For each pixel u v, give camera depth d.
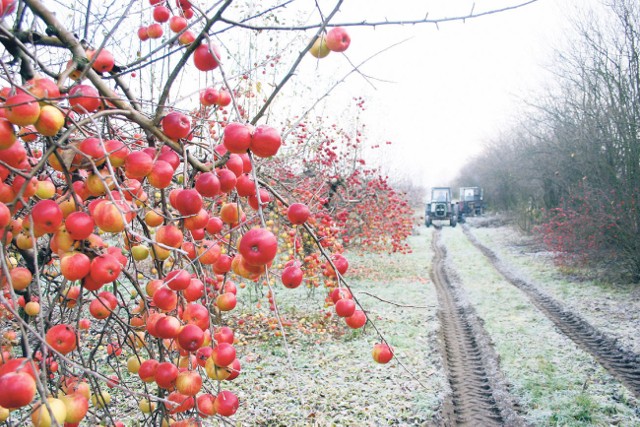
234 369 1.43
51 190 1.45
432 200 26.56
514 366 6.16
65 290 1.82
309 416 4.92
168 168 1.37
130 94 1.58
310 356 6.65
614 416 4.76
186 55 1.36
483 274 12.64
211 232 1.66
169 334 1.34
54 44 1.45
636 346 6.48
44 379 1.08
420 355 6.65
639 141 10.12
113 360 4.92
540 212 18.70
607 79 10.72
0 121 1.14
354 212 10.49
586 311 8.32
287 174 7.85
